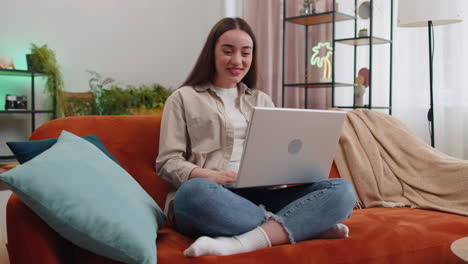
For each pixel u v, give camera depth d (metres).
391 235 1.40
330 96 3.98
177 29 4.58
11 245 1.15
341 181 1.41
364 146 2.09
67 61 3.93
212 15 4.78
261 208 1.34
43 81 3.78
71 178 1.15
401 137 2.10
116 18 4.20
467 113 3.12
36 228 1.14
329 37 3.95
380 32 3.53
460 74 3.11
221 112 1.68
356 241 1.34
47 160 1.17
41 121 3.78
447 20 2.74
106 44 4.14
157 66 4.46
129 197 1.22
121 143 1.71
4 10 3.64
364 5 3.42
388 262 1.35
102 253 1.13
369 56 3.56
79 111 3.82
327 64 3.91
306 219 1.32
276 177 1.37
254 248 1.25
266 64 4.21
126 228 1.12
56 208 1.09
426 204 1.84
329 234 1.37
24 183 1.08
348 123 2.20
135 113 3.98
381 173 2.00
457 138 3.14
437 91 3.23
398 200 1.93
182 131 1.63
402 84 3.43
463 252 1.06
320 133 1.40
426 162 1.97
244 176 1.29
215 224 1.24
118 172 1.31
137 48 4.33
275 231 1.29
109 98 3.91
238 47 1.69
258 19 4.29
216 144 1.63
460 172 1.83
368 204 1.95
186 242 1.33
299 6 3.97
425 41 3.28
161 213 1.37
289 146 1.34
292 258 1.21
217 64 1.72
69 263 1.26
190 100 1.66
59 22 3.88
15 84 3.68
